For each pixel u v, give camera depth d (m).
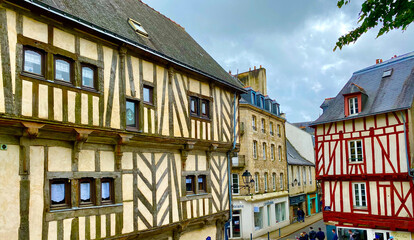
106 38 8.06
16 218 6.25
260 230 20.88
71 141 7.29
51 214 6.77
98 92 7.77
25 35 6.48
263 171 22.23
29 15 6.58
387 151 15.19
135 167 8.78
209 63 13.41
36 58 6.73
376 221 15.34
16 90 6.23
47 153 6.85
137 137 8.69
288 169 26.42
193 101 11.13
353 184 16.45
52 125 6.71
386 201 15.15
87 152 7.63
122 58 8.48
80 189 7.53
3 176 6.16
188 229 10.84
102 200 7.96
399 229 14.76
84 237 7.32
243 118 20.89
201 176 11.48
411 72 16.16
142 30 10.11
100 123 7.73
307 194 29.50
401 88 15.73
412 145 14.69
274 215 23.08
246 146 20.69
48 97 6.73
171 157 10.05
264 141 23.00
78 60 7.42
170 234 10.16
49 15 6.86
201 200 11.13
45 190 6.71
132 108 8.80
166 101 9.81
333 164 17.05
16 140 6.42
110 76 8.12
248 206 20.11
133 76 8.76
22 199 6.35
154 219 9.17
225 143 12.29
